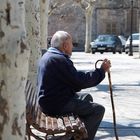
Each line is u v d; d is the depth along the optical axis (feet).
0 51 14.62
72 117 25.12
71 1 217.15
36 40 40.22
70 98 25.66
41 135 31.86
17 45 14.65
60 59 25.27
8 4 14.57
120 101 51.03
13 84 14.71
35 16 40.06
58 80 25.48
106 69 26.05
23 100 14.99
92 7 189.98
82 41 238.68
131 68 101.55
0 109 14.76
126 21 242.58
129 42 181.06
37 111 25.75
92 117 25.99
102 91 60.13
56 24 235.40
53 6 160.86
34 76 39.93
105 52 193.06
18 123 14.93
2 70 14.65
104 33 241.96
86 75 25.30
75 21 237.45
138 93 58.49
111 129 35.68
